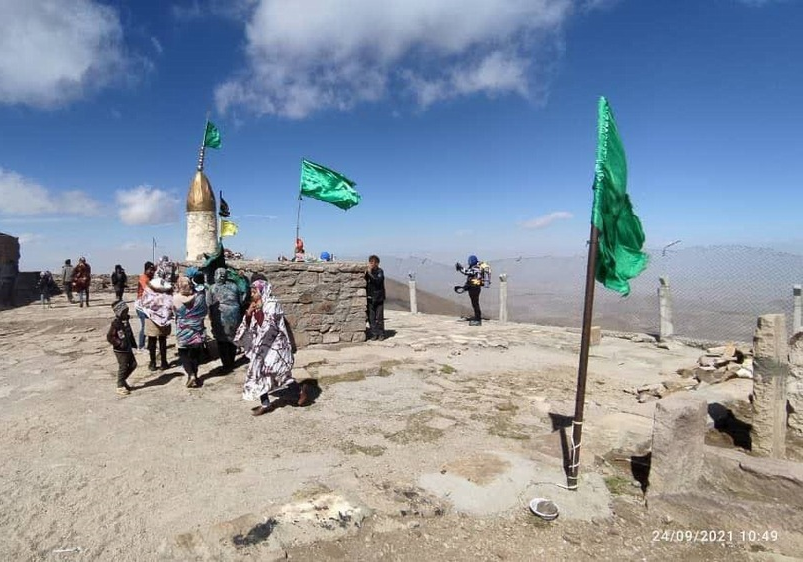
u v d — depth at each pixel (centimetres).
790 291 1090
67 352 1061
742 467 420
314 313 1054
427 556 358
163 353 877
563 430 569
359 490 441
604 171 418
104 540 366
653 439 424
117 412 659
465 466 477
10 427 604
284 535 369
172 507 412
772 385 490
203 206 1495
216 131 1513
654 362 1003
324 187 1159
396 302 2017
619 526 396
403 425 621
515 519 404
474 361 991
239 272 932
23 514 402
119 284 1852
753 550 366
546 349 1129
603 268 453
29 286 2322
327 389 771
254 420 632
